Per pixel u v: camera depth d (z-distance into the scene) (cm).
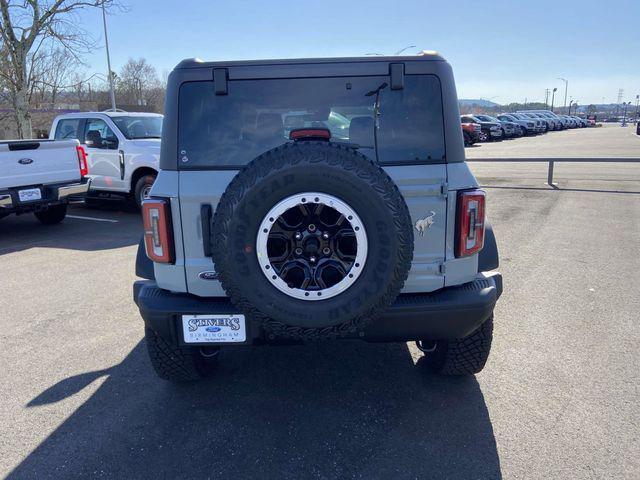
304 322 253
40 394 356
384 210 246
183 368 343
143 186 1006
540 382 354
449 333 294
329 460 280
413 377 369
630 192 1144
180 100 294
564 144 2797
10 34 1725
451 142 291
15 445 300
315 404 337
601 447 284
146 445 297
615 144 2697
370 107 294
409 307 281
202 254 291
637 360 381
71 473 275
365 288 251
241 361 400
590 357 387
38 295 564
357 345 423
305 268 259
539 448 285
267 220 248
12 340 447
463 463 275
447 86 291
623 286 541
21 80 1775
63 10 1773
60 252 758
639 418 310
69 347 431
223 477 269
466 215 288
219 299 296
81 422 322
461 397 340
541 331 434
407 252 254
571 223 850
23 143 804
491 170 1669
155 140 1036
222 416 325
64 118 1099
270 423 317
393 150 294
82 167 911
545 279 567
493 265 322
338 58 292
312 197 246
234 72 292
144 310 293
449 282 296
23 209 812
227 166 292
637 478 259
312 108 296
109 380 375
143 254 332
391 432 304
